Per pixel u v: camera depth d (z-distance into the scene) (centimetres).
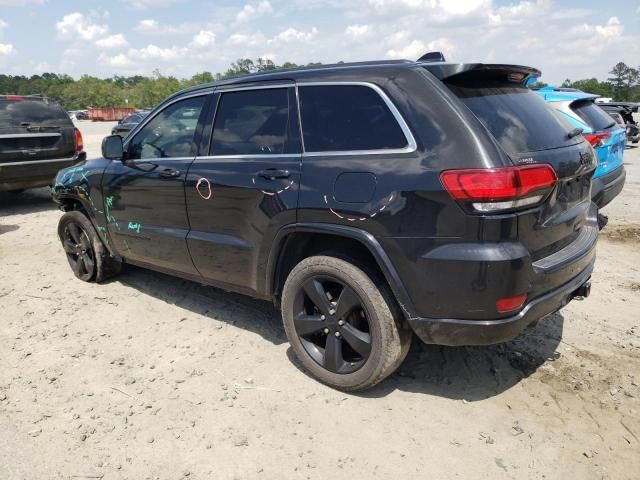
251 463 270
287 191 323
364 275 302
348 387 322
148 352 383
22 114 845
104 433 294
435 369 352
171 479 260
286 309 343
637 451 273
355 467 266
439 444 281
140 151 440
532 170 264
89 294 495
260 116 355
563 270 291
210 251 383
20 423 302
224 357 374
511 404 313
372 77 305
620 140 648
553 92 663
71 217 515
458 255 263
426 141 277
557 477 257
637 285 502
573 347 377
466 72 295
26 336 410
